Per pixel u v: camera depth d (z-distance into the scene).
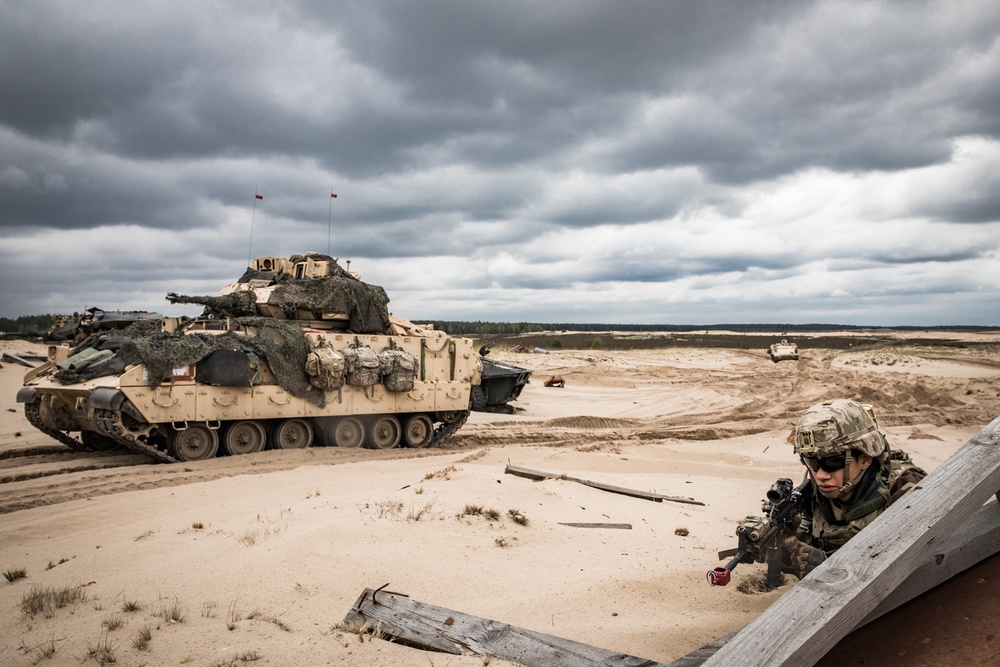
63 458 17.09
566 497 10.41
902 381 35.72
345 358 18.06
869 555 2.77
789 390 35.72
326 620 5.16
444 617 4.79
